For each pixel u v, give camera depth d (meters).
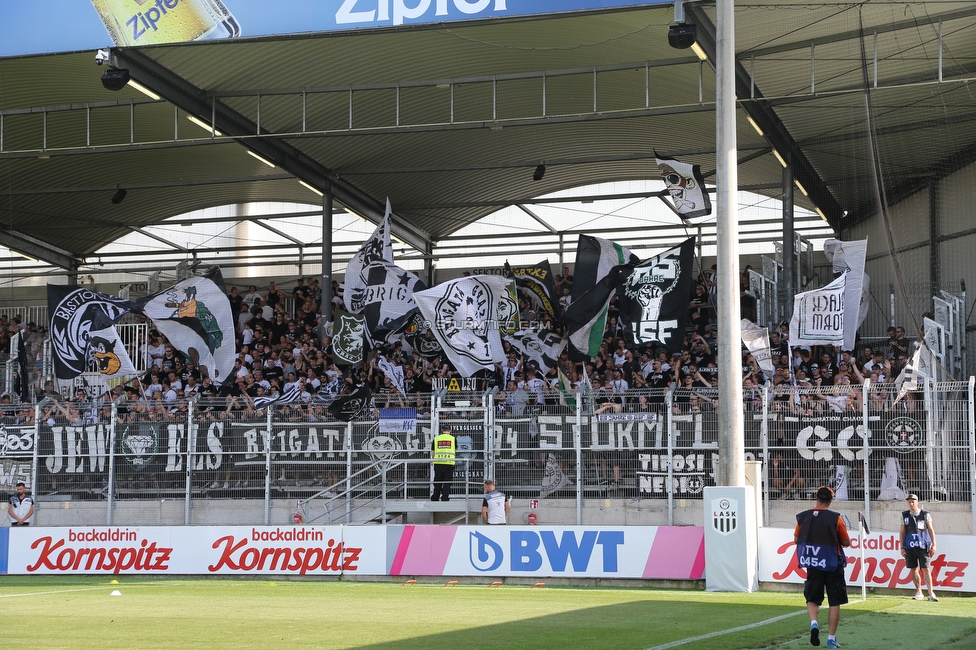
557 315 28.72
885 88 23.00
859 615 14.48
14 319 36.22
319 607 15.97
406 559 21.02
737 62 25.14
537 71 26.80
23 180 33.91
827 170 31.77
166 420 24.20
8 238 39.38
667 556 19.28
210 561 22.33
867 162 30.62
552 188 37.72
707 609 15.37
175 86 25.86
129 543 22.84
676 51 25.25
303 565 21.69
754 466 18.69
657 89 27.75
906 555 16.92
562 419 22.27
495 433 22.64
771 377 23.47
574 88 28.02
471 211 38.97
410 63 26.16
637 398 23.75
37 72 26.05
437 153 32.47
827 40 24.03
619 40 24.61
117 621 14.20
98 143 31.39
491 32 24.33
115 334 26.86
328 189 33.31
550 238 38.81
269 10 23.20
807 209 36.00
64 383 30.25
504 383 26.77
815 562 11.62
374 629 13.18
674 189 25.80
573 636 12.42
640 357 27.91
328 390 27.58
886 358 26.72
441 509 23.09
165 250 41.09
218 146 31.39
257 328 34.12
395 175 34.16
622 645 11.63
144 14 23.64
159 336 33.00
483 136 31.47
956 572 17.34
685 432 21.33
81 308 26.89
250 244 40.19
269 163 30.38
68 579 22.38
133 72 24.52
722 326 18.42
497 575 20.39
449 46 25.22
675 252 24.41
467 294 25.36
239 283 40.16
